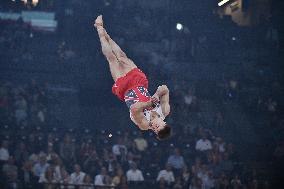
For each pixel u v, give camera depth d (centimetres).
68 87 3741
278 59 4166
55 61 3869
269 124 3650
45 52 3953
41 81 3750
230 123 3619
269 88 3934
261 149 3472
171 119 3494
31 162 2716
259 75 4056
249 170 3144
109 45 1306
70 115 3512
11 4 4138
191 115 3566
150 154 3056
